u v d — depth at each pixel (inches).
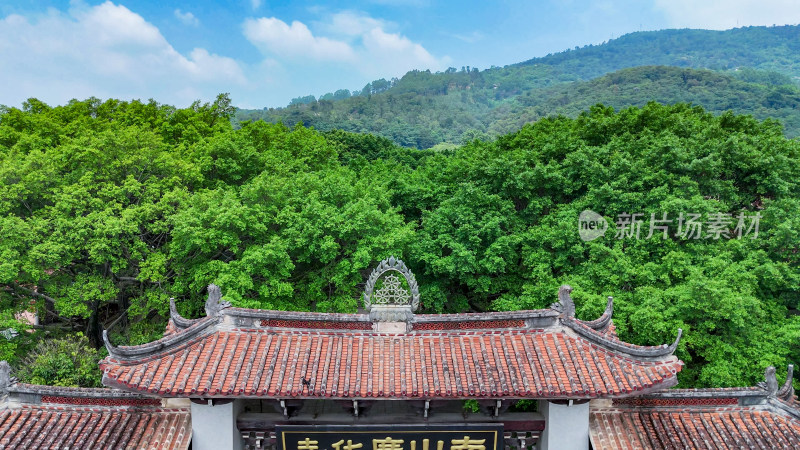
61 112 1925.4
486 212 1375.5
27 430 568.7
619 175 1342.3
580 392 530.0
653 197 1242.0
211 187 1521.9
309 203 1298.0
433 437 595.2
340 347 583.5
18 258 1069.8
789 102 5187.0
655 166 1357.0
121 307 1402.6
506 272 1355.8
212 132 2006.6
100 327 1413.6
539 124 2262.6
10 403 585.3
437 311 1333.7
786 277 1118.4
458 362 568.4
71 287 1154.7
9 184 1190.9
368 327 600.4
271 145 1940.2
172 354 552.4
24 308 1175.6
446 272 1327.5
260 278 1234.0
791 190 1354.6
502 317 593.9
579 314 1031.6
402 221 1418.6
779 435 573.6
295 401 585.9
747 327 1004.6
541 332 592.4
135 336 1195.3
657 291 1039.6
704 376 944.9
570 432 593.9
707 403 607.2
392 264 601.3
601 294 1079.0
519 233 1339.8
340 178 1515.7
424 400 581.3
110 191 1234.0
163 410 605.3
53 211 1140.5
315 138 2146.9
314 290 1237.1
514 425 613.3
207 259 1248.8
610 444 585.6
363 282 1387.8
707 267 1098.7
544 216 1405.0
